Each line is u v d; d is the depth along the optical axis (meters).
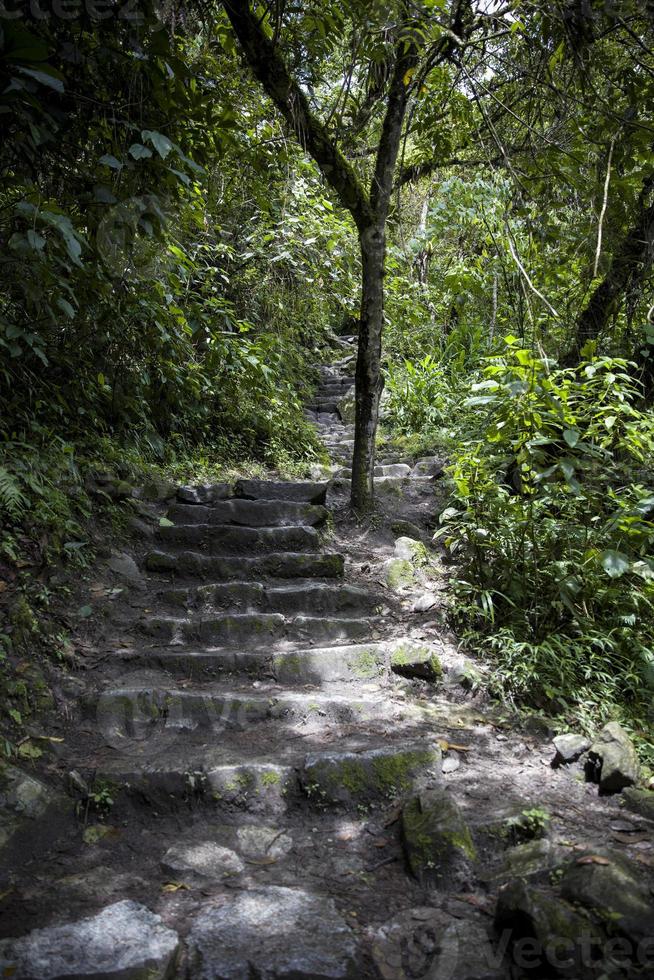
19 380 4.34
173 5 3.55
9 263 3.48
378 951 1.83
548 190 4.65
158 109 3.54
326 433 7.74
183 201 4.54
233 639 3.48
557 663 3.23
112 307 4.54
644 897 1.91
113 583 3.77
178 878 2.11
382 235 4.77
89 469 4.44
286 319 8.23
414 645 3.33
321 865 2.20
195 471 5.43
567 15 3.75
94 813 2.40
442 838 2.17
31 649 3.03
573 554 3.53
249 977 1.71
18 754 2.54
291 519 4.65
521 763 2.75
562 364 5.23
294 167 6.30
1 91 2.54
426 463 5.93
